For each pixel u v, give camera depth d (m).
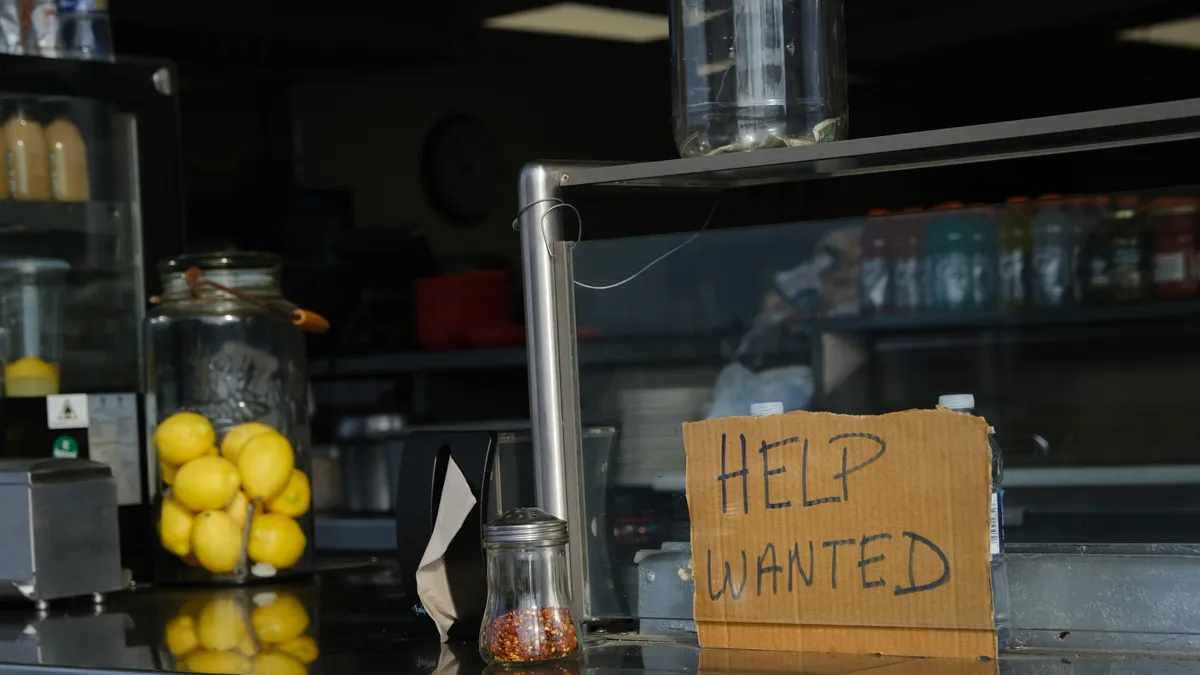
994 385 2.80
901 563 1.04
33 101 1.76
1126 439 2.72
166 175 1.88
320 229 3.17
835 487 1.07
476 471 1.21
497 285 3.07
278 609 1.42
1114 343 2.72
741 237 2.46
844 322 2.51
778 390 2.46
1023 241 2.49
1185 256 2.41
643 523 1.22
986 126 1.05
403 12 3.11
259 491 1.60
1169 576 1.03
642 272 1.31
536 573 1.08
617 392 1.27
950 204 2.50
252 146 3.10
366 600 1.47
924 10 2.76
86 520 1.53
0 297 1.73
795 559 1.08
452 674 1.04
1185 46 2.58
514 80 3.07
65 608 1.52
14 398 1.63
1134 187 2.35
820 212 2.48
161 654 1.17
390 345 3.14
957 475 1.02
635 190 1.28
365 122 3.16
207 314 1.65
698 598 1.12
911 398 2.81
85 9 1.86
